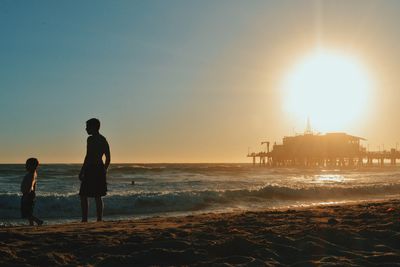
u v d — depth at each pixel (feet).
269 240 17.25
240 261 13.93
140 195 60.95
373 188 89.35
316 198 75.10
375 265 13.58
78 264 13.55
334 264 13.43
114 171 192.03
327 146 372.99
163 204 59.88
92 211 52.75
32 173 29.04
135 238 17.56
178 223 25.25
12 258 13.75
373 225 21.17
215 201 64.90
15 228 21.95
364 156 384.47
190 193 64.85
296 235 18.53
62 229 21.27
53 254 14.38
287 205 62.69
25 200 28.60
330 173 233.96
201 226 22.57
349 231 19.07
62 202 53.47
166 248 15.79
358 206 35.50
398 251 15.87
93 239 17.40
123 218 46.78
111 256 14.14
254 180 139.33
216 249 15.69
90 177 26.17
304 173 226.38
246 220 24.85
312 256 14.87
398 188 93.40
